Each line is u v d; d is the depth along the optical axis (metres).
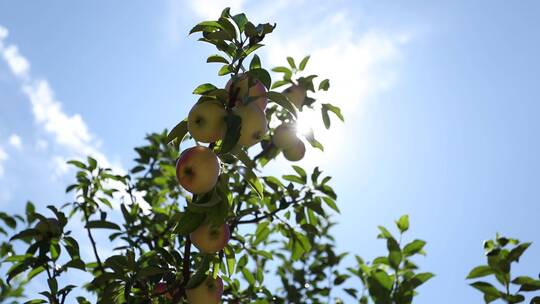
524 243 2.76
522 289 2.72
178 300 3.17
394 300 2.76
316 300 6.50
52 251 4.01
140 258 3.73
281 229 4.92
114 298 3.54
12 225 5.62
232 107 2.65
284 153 4.97
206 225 2.87
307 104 4.87
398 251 2.95
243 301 4.53
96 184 5.70
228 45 2.96
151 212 5.53
